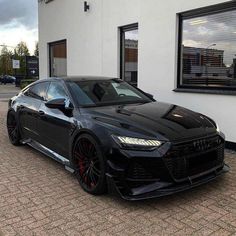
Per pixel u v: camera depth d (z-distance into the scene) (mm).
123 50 9273
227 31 6461
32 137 6082
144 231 3377
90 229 3439
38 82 6285
